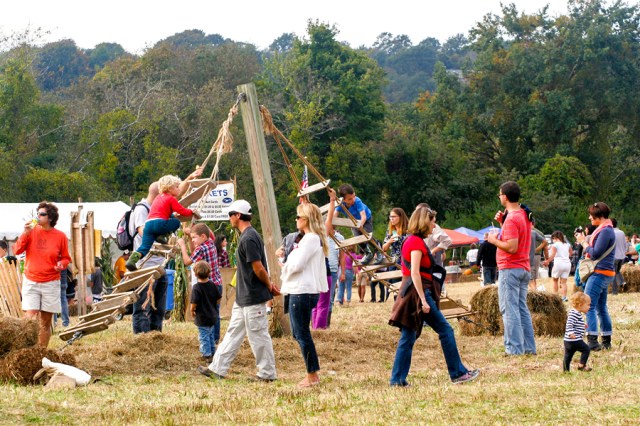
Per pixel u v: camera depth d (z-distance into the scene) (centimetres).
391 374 880
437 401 738
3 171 4209
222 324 1505
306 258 870
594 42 6406
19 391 812
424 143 5931
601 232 1121
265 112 1321
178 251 1088
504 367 988
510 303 1085
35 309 1042
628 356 1055
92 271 1944
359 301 2073
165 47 6869
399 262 1309
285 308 945
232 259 1811
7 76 4662
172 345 1083
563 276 1969
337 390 827
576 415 665
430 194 5831
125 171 5006
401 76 14600
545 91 6406
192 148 5191
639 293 2156
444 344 847
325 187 1263
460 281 4041
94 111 5281
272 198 1288
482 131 6819
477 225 5594
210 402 768
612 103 6419
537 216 5591
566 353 930
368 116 5878
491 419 657
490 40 6838
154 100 5291
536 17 6838
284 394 812
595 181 6581
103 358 1009
